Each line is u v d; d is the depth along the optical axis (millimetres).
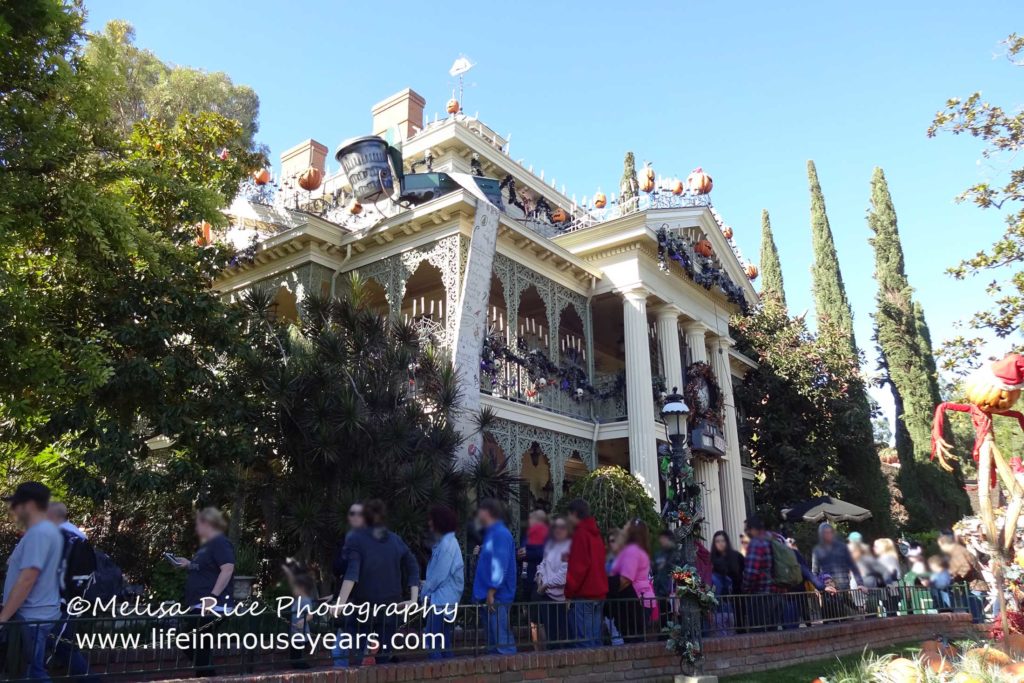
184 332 11094
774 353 26047
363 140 14461
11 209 8727
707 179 20047
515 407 14133
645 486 15219
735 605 9148
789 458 24609
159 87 25766
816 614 10258
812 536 20500
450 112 22031
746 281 22438
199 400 10766
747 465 23766
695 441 16812
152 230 11109
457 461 10867
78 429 9336
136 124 13148
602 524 12281
